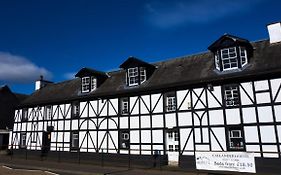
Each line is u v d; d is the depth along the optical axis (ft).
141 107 54.60
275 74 41.29
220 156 33.04
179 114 49.42
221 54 47.93
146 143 52.49
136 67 58.03
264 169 40.01
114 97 59.21
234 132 44.06
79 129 63.87
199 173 38.70
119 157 55.62
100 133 59.82
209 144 45.34
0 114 102.27
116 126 57.52
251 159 30.94
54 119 69.82
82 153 61.72
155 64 62.85
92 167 47.24
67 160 59.11
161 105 51.98
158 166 48.42
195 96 48.29
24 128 76.84
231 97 45.19
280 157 39.14
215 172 36.96
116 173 39.88
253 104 42.52
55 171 42.52
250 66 45.03
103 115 60.13
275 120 40.32
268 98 41.42
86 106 63.87
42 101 73.72
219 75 46.47
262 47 48.21
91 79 65.82
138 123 54.34
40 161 57.67
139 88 55.26
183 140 48.08
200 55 56.24
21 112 79.05
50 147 68.69
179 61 58.44
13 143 78.43
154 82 54.95
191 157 46.55
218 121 45.19
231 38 46.75
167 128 50.37
